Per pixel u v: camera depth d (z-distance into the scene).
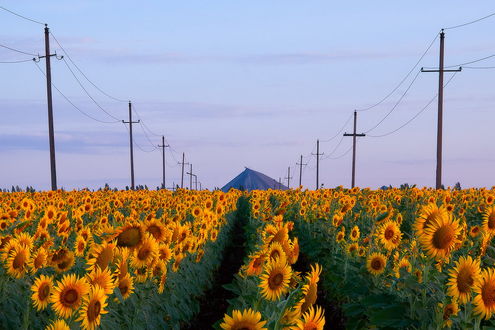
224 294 13.66
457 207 19.30
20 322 6.79
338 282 11.28
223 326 4.00
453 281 5.61
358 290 8.69
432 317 6.52
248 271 6.17
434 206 6.27
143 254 7.23
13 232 9.65
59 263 7.67
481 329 6.04
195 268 12.34
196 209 13.99
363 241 10.55
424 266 6.84
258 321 3.99
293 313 4.15
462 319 5.81
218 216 17.52
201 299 12.38
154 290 8.62
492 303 5.35
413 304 6.82
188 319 10.41
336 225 13.92
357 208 17.78
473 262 5.55
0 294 6.95
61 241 9.73
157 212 17.94
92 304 4.93
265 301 4.93
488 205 16.80
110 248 6.50
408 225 18.11
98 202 18.45
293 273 4.95
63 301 5.01
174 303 9.86
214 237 14.40
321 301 13.46
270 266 4.86
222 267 17.62
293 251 6.09
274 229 6.13
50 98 36.44
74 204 16.45
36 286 5.78
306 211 19.67
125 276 6.73
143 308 7.90
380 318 6.90
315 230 18.12
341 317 11.75
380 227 9.48
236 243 23.75
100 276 5.49
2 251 7.21
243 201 39.56
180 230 10.24
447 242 6.20
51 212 10.34
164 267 8.38
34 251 7.82
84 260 7.94
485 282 5.36
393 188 30.28
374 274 8.77
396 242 9.16
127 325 7.38
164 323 8.66
